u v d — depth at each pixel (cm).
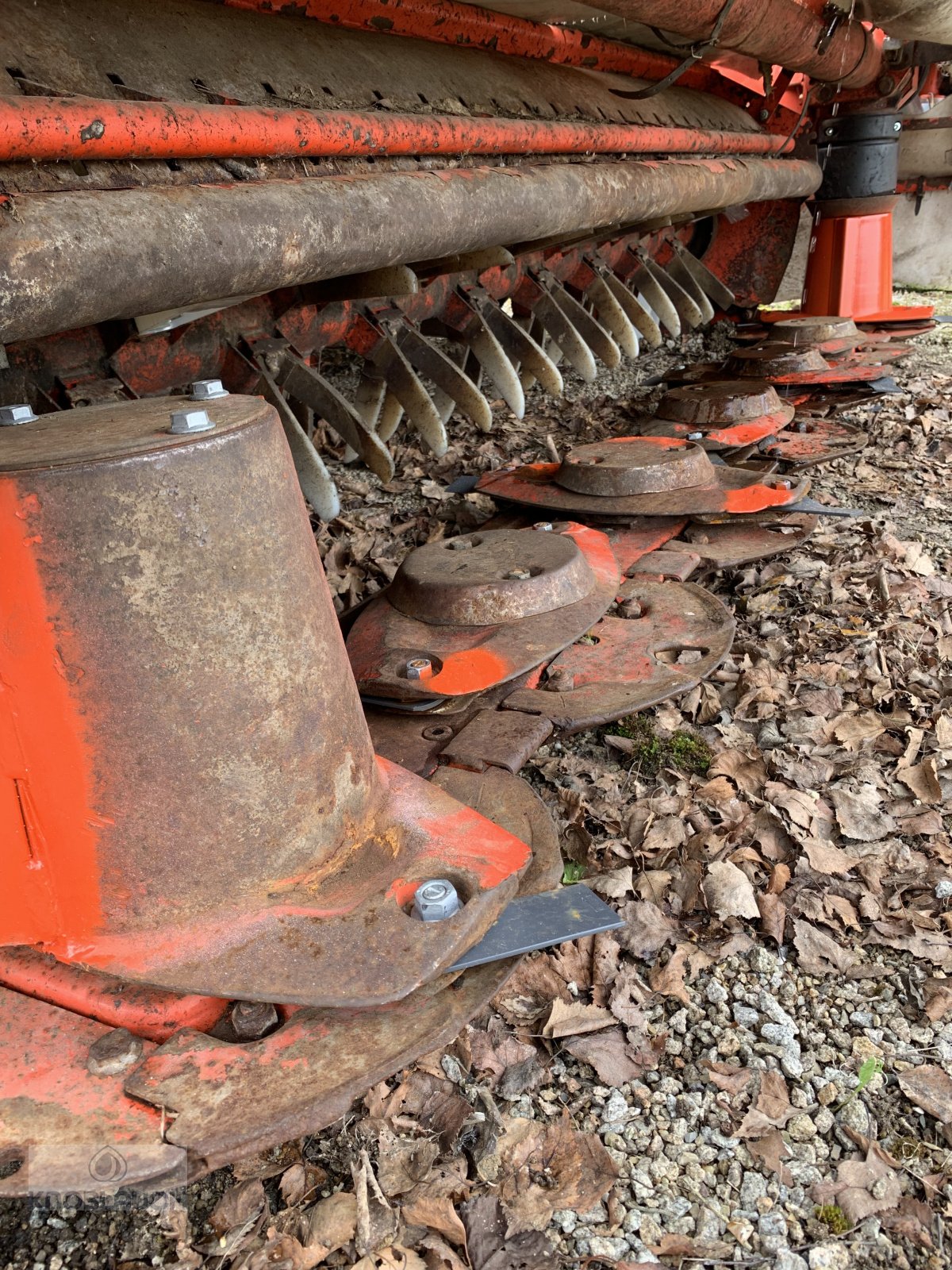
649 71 612
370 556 387
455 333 484
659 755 252
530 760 251
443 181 326
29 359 275
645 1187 150
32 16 251
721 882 205
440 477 476
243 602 141
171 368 320
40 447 135
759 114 680
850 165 685
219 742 141
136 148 229
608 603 280
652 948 192
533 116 429
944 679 286
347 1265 139
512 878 158
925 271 956
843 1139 157
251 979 140
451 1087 165
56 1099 135
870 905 202
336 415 357
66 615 130
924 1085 164
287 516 149
